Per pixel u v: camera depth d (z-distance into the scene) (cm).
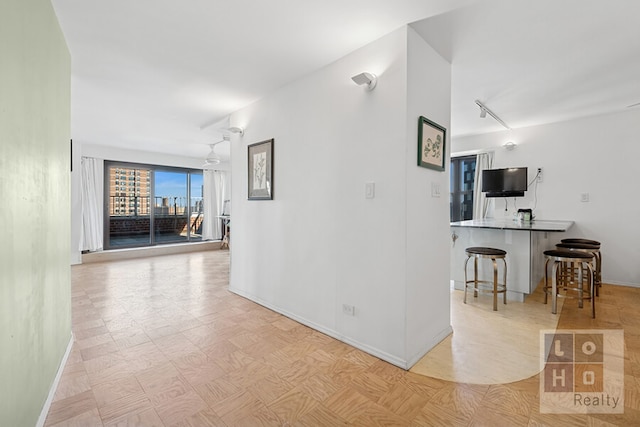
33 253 150
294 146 298
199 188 805
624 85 316
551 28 214
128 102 363
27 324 140
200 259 648
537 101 364
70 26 209
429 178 236
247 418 160
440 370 206
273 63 264
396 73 213
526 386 187
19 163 133
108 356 224
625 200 410
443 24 208
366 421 158
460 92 335
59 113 203
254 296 353
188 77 293
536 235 389
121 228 680
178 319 298
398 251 212
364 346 233
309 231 281
